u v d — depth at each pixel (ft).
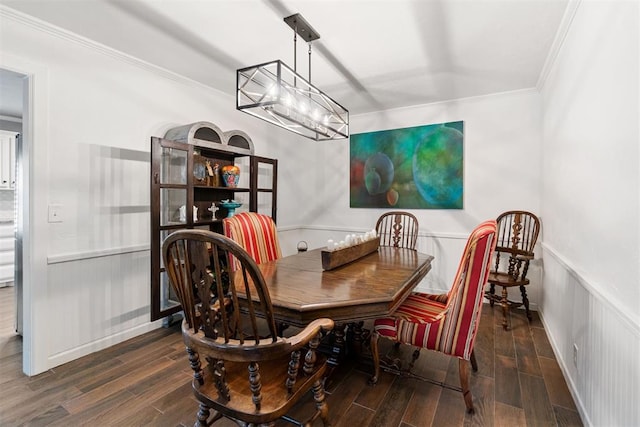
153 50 7.95
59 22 6.68
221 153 10.46
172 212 9.04
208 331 3.60
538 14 6.21
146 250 8.75
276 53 8.07
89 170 7.55
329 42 7.42
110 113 7.95
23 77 6.70
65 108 7.11
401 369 6.58
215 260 3.41
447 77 9.40
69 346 7.18
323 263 6.52
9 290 12.92
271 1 5.96
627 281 3.75
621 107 3.98
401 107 12.35
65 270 7.13
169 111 9.36
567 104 6.66
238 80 6.56
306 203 14.76
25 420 5.17
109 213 7.95
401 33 7.00
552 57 7.82
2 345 8.05
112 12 6.33
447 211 11.69
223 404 3.64
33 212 6.61
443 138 11.62
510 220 10.41
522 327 8.96
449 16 6.33
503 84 9.90
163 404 5.59
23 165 6.82
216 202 10.46
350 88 10.34
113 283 8.04
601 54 4.70
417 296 7.14
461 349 5.23
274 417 3.50
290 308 4.47
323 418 4.47
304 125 7.46
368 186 13.17
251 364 3.44
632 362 3.59
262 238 8.12
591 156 5.11
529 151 10.34
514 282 8.88
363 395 5.87
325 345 7.05
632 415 3.58
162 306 8.92
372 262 7.35
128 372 6.66
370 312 4.74
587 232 5.24
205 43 7.61
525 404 5.59
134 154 8.48
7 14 6.16
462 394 5.83
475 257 5.03
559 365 6.88
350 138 13.56
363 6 6.05
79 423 5.11
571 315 6.10
